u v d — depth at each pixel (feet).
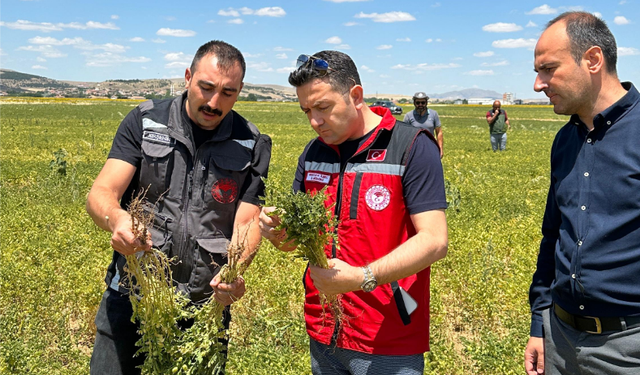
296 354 16.81
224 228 11.98
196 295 11.91
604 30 9.44
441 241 9.27
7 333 18.21
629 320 9.30
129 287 11.65
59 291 22.33
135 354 11.17
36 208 35.17
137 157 11.63
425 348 10.14
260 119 183.11
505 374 16.37
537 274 11.44
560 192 10.22
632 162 9.12
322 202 9.14
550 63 9.62
